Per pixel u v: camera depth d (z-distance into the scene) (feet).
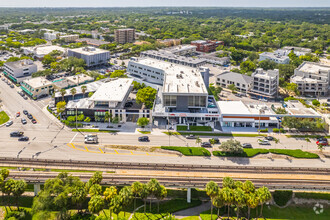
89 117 595.47
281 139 517.55
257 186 367.66
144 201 375.45
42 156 452.76
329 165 434.71
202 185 363.76
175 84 611.88
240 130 554.05
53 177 384.47
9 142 496.23
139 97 626.64
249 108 602.44
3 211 352.49
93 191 326.65
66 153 464.24
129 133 540.11
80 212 349.61
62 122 582.76
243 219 347.77
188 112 576.61
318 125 530.27
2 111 633.61
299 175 407.23
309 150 477.36
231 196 311.68
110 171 415.44
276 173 411.54
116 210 307.37
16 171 408.67
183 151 468.75
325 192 378.12
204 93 558.97
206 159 451.94
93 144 495.00
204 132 544.62
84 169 418.72
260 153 466.29
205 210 362.94
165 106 578.66
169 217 326.44
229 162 443.73
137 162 437.99
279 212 361.51
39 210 320.91
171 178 386.32
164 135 533.14
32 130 545.85
